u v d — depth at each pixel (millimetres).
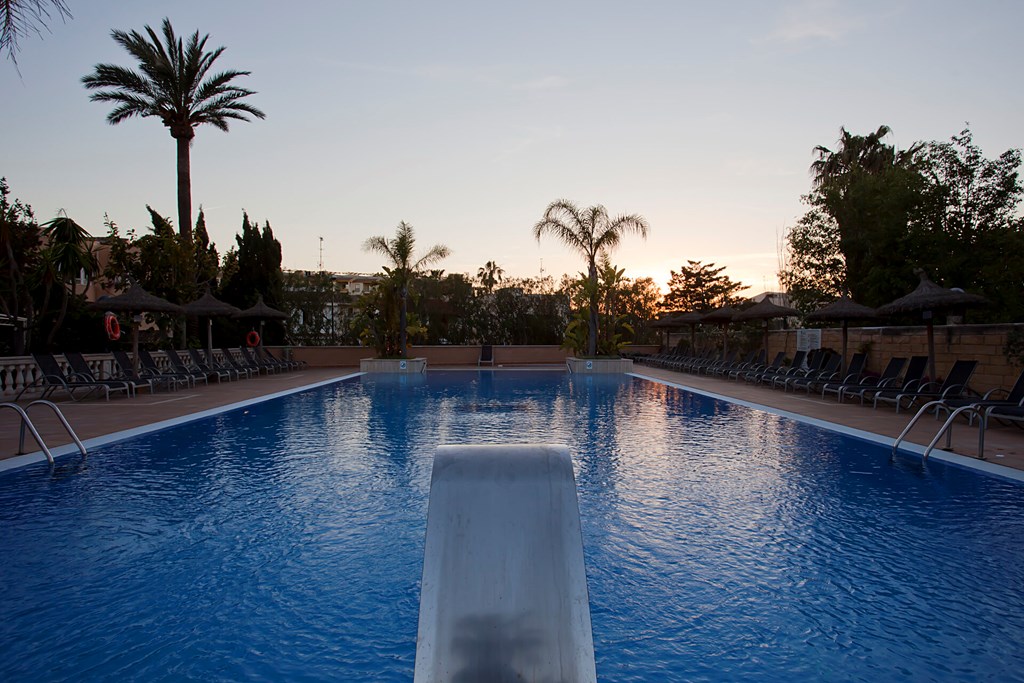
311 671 2611
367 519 4711
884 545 4152
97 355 14516
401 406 11961
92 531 4422
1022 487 5629
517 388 15898
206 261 20266
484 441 8031
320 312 28438
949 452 6938
